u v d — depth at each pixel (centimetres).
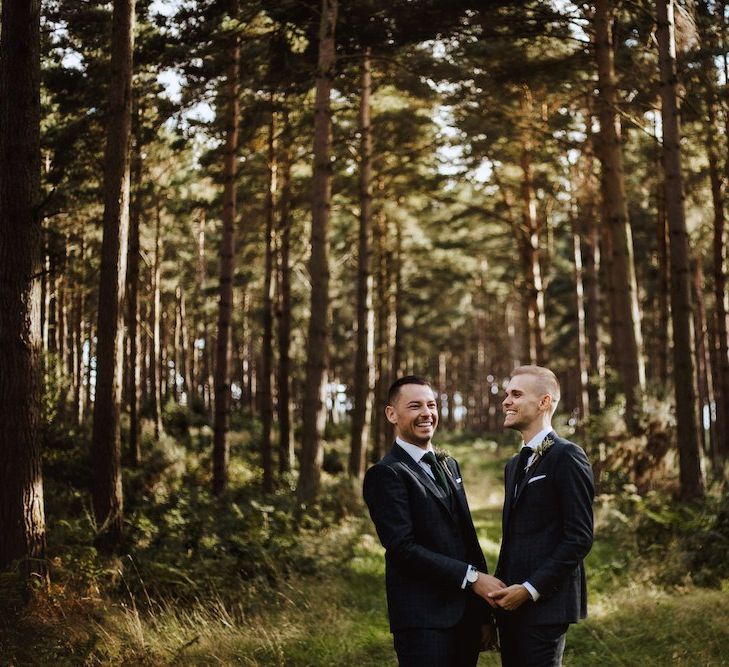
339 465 2714
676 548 974
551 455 425
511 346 5072
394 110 2067
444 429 6119
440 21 1500
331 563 1032
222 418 1647
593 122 1916
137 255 1914
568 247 3934
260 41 1612
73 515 1205
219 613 758
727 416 2044
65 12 1241
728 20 1348
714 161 1828
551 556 407
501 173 2489
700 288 2683
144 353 3709
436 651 412
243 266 3141
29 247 732
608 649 686
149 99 1606
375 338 3731
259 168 2055
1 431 723
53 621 670
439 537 427
